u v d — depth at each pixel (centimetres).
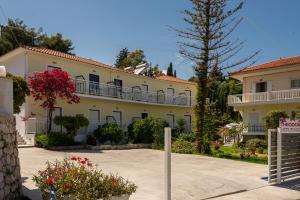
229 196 1016
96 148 2228
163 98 3622
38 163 1394
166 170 683
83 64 2759
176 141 2438
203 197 980
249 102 3097
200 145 2225
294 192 1095
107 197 644
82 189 627
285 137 1299
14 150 768
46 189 650
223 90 4938
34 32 4194
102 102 2983
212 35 2303
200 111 2292
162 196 942
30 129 2245
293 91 2794
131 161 1653
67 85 2148
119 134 2514
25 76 2302
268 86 3105
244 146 2466
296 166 1362
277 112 2452
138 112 3412
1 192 685
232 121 3641
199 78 2330
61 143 2111
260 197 1011
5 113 755
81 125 2330
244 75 3244
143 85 3506
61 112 2595
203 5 2277
